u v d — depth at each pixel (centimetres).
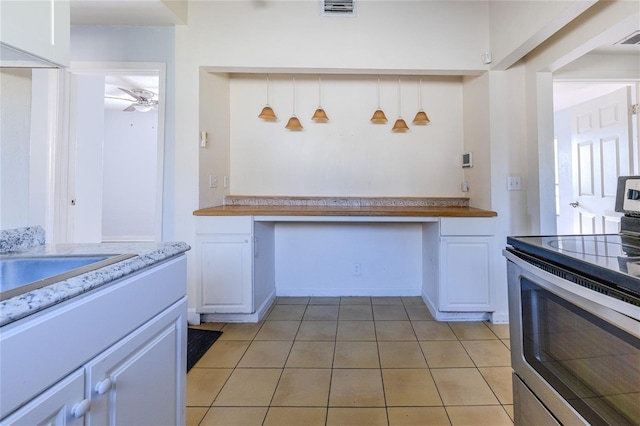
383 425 141
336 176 314
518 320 117
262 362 195
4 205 112
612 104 287
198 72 252
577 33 194
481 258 248
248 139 314
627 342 71
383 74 282
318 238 321
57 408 63
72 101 267
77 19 246
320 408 153
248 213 248
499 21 232
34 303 58
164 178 259
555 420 96
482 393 163
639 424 68
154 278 97
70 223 268
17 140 115
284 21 250
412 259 320
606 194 294
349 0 249
